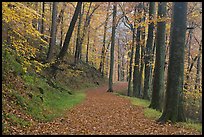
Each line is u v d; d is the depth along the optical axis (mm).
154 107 20000
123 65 68500
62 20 41906
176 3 13914
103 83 50281
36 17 14859
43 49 29812
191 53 36562
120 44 60719
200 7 23375
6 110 12289
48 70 26750
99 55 62844
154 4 24031
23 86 16891
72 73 36031
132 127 13156
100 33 55844
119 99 26328
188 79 31922
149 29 25672
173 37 13984
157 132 11891
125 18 33781
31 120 13039
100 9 42844
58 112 16797
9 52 18172
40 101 16734
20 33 15891
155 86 20094
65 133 11438
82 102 22938
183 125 13164
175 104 13922
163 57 20047
